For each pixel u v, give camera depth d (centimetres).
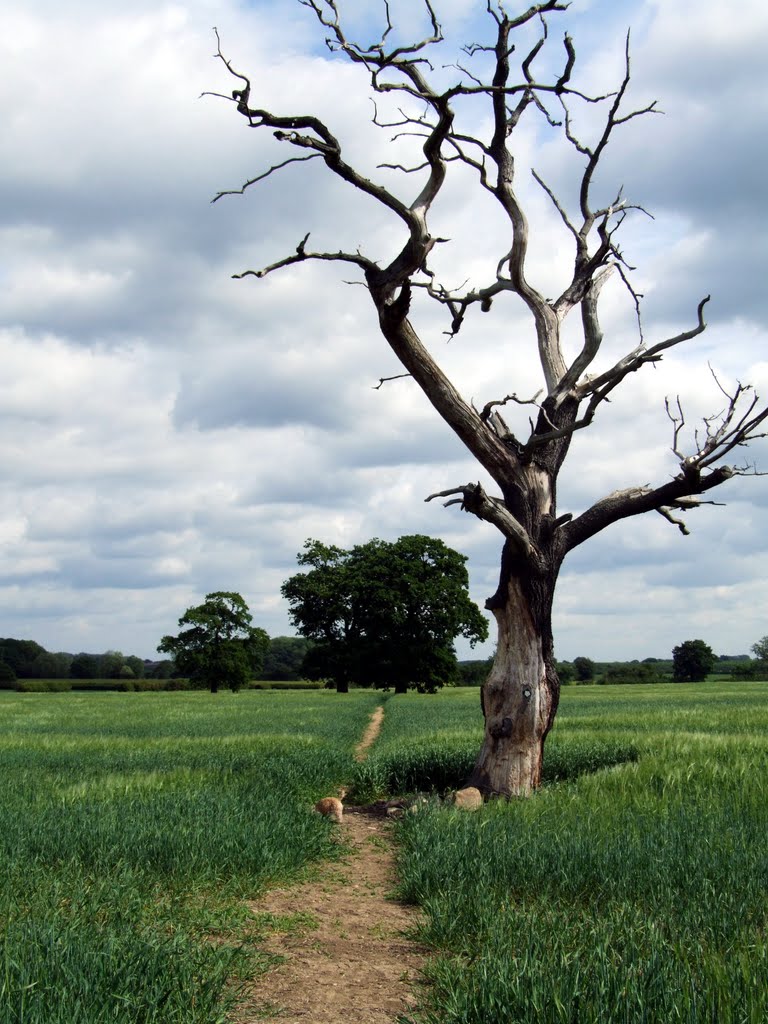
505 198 1430
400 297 1238
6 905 654
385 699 6147
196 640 8344
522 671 1316
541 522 1341
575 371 1427
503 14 1318
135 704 5441
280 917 740
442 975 547
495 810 1093
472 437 1332
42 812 1012
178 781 1386
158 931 615
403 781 1593
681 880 714
